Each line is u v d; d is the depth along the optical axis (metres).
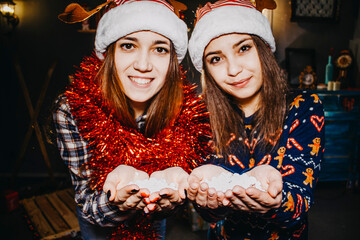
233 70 0.83
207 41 0.84
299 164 0.79
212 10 0.85
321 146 0.82
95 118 0.85
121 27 0.76
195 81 1.67
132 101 0.92
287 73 3.02
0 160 3.23
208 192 0.61
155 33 0.78
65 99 0.88
